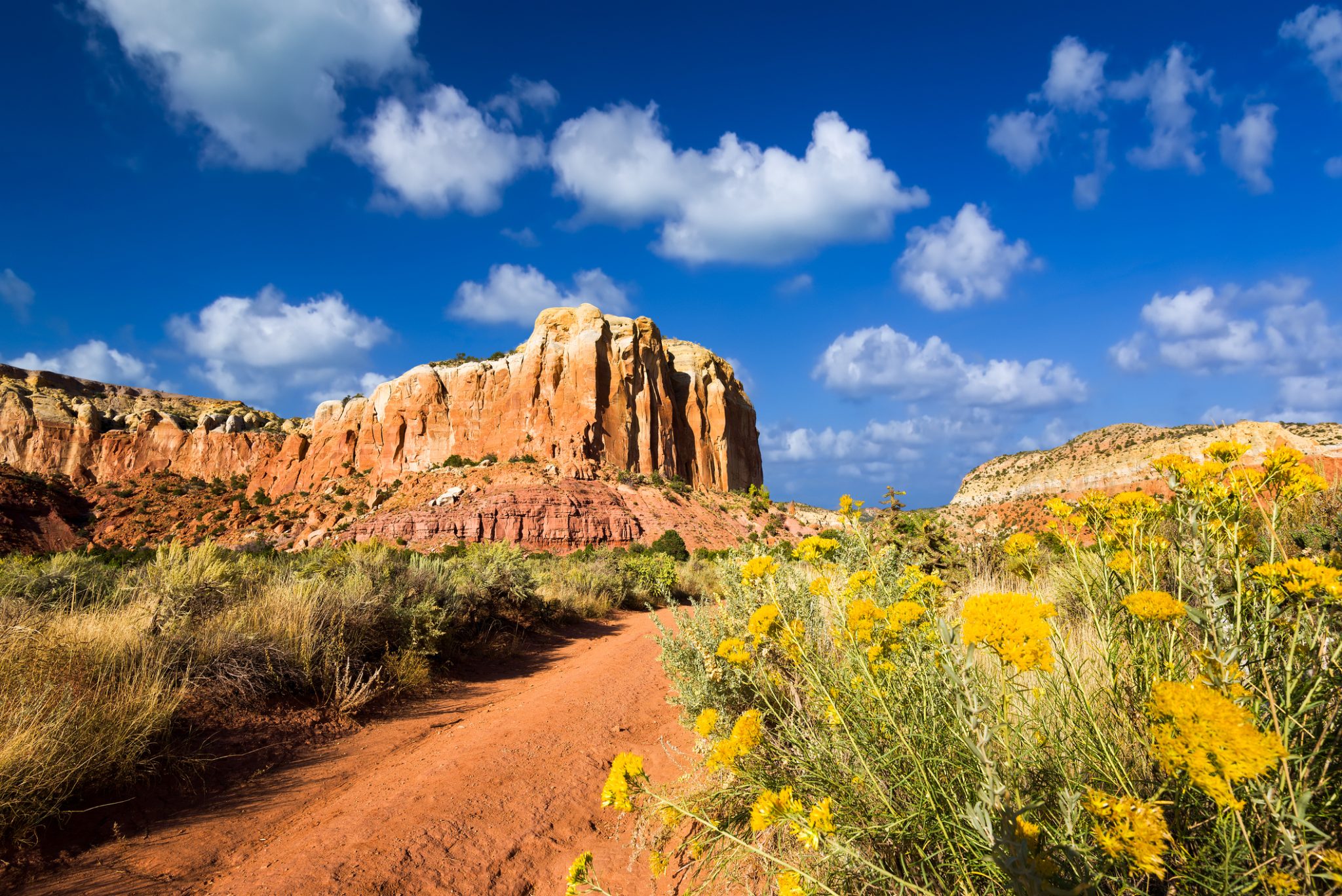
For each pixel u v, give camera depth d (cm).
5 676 446
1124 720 188
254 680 614
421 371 10700
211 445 12150
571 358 10119
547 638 1283
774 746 281
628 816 437
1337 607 161
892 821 197
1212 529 192
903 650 232
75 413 12038
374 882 330
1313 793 127
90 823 381
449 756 539
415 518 7825
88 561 952
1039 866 133
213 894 318
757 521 8719
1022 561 259
